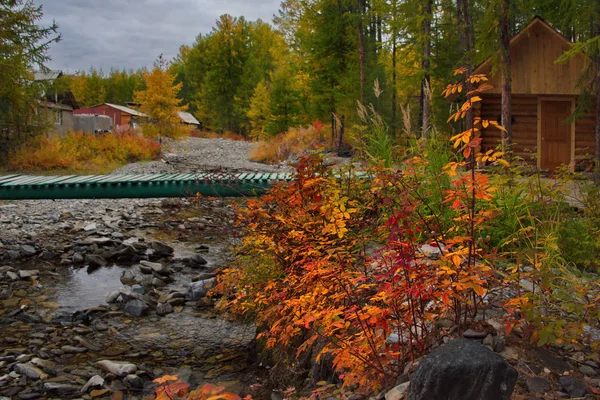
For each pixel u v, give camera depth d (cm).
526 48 1720
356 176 613
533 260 378
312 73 3072
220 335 609
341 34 2917
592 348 337
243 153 4178
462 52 2227
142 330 627
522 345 346
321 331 423
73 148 2631
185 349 572
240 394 461
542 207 586
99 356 552
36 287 791
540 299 389
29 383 484
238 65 7294
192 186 1043
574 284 390
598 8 1480
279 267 530
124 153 3070
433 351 289
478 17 2588
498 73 1725
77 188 1057
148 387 485
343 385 335
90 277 847
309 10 2975
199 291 741
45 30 2381
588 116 1756
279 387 455
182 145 4722
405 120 612
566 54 1332
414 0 2153
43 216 1309
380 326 360
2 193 1046
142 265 876
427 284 319
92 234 1121
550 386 308
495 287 432
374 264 479
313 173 546
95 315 674
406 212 342
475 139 322
